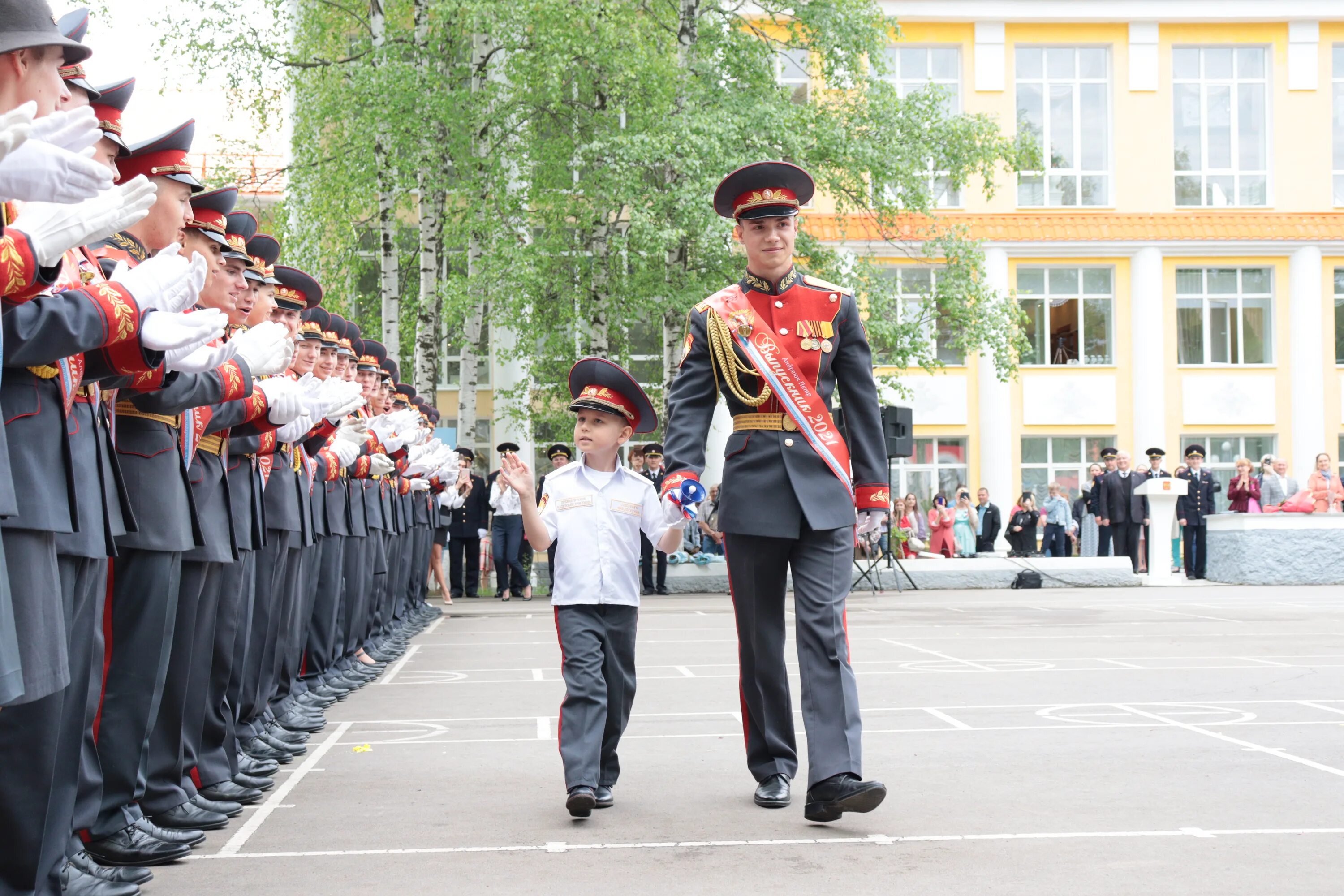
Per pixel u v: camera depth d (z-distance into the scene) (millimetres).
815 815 5152
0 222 3389
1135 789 5832
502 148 21359
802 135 21656
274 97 21219
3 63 3477
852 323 5617
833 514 5352
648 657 11836
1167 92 31688
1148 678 9867
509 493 20156
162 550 4797
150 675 4832
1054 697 8883
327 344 8227
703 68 22094
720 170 20359
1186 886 4285
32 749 3771
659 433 23297
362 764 6738
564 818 5434
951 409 31203
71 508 3809
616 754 5766
